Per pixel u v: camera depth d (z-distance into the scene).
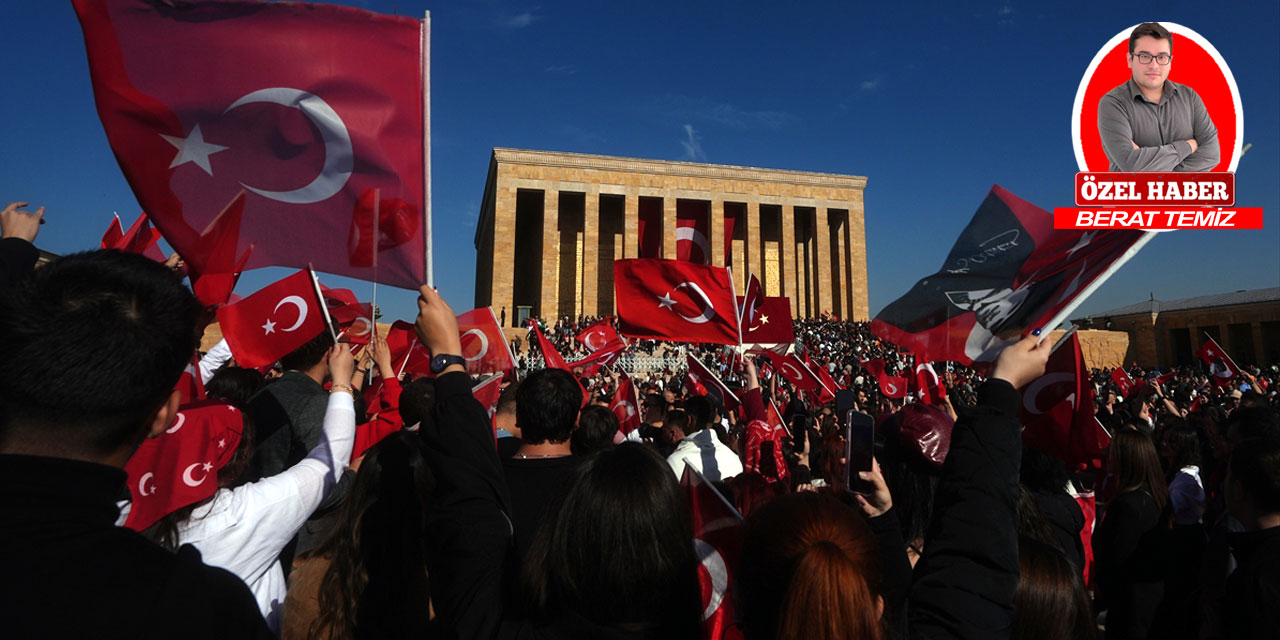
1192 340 63.03
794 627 1.51
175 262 3.23
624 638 1.79
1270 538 2.95
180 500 2.23
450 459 2.15
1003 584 1.84
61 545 1.18
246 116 2.76
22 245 2.63
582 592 1.79
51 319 1.26
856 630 1.48
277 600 2.71
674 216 57.41
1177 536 4.11
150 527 2.24
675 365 37.25
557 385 3.27
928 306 3.95
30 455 1.24
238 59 2.75
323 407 3.82
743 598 1.76
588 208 56.09
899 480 3.35
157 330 1.35
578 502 1.86
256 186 2.78
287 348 3.94
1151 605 4.05
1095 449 3.79
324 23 2.83
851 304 59.81
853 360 28.84
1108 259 3.08
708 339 7.43
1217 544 3.67
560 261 60.19
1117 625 4.19
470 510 2.07
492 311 6.75
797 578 1.53
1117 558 4.23
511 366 6.68
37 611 1.10
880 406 10.48
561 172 56.06
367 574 2.62
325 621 2.58
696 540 2.56
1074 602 2.32
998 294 3.56
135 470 2.25
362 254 2.84
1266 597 2.81
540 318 53.56
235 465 2.65
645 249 58.53
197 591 1.27
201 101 2.71
